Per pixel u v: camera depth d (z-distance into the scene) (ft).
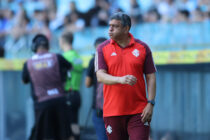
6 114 95.66
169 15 78.28
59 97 56.85
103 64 38.70
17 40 99.09
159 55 73.41
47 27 95.96
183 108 73.05
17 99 93.86
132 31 81.61
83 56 82.69
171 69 74.43
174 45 73.87
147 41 79.82
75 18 92.12
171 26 77.46
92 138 82.07
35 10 98.89
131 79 34.37
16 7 102.32
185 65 72.74
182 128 73.00
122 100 38.52
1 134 95.96
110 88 39.01
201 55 67.56
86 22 90.58
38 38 58.44
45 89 56.65
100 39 54.90
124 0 85.05
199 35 73.92
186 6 76.54
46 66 56.90
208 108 70.38
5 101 95.91
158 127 75.56
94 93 54.08
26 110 91.66
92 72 54.75
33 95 57.36
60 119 56.90
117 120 39.06
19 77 93.25
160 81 75.77
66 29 93.04
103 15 87.97
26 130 91.97
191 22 75.20
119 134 39.70
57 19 95.14
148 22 80.64
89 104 83.61
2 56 99.86
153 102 38.70
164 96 75.31
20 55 96.78
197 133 71.20
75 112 67.97
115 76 38.32
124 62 38.37
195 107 71.82
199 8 74.90
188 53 69.36
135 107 38.65
